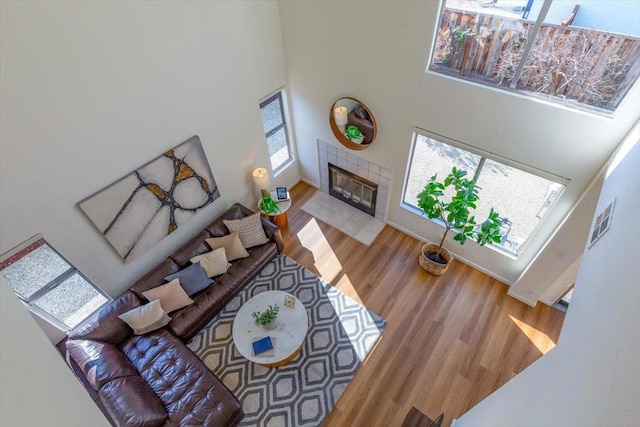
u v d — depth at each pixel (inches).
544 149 139.1
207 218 205.0
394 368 164.2
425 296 191.8
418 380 160.2
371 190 224.4
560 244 153.3
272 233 202.1
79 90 127.0
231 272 189.6
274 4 179.5
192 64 158.7
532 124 136.2
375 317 183.3
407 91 163.3
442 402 153.5
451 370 162.9
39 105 119.1
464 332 175.9
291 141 242.8
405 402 154.0
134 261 175.3
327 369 164.7
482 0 123.8
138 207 163.5
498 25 126.0
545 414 58.0
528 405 70.4
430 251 205.5
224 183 205.8
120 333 159.8
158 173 165.3
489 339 173.0
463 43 137.5
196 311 173.0
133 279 179.8
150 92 148.5
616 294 57.2
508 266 187.8
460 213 164.2
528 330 175.6
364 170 216.7
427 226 210.7
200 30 154.9
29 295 144.2
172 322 168.6
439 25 139.4
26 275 139.4
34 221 132.0
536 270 169.5
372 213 237.3
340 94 191.5
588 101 122.6
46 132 124.0
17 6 104.8
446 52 144.3
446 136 165.0
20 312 30.6
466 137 158.6
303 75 200.5
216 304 179.2
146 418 127.9
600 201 108.5
